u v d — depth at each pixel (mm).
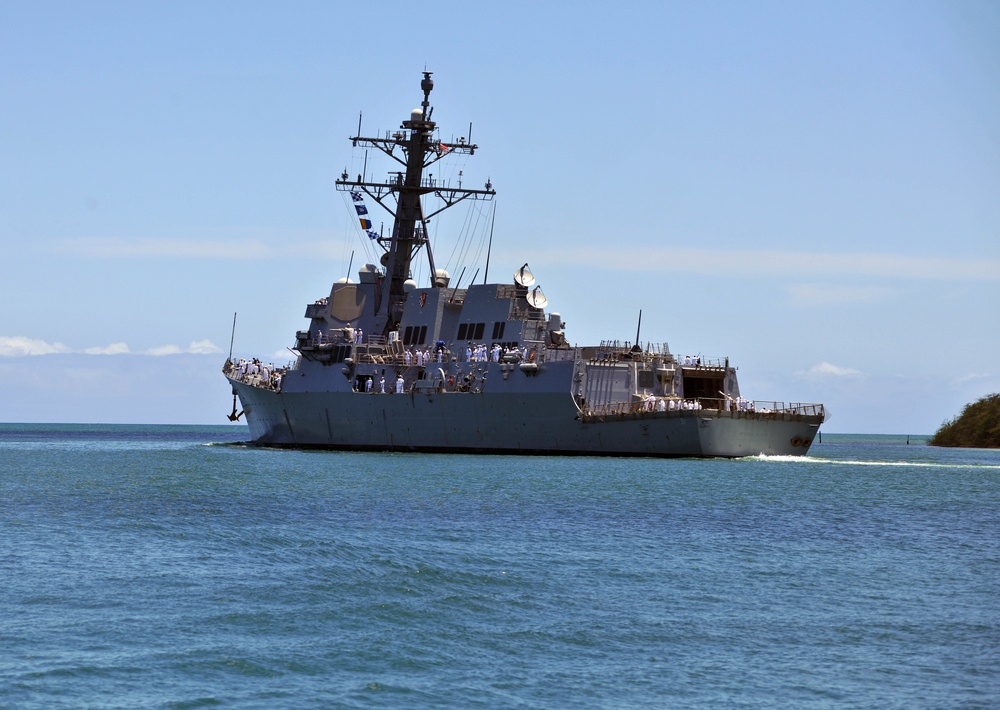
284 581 46781
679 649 38250
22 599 43438
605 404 105188
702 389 112000
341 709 32062
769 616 42469
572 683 34688
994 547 57750
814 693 34094
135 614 41344
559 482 84625
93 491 80875
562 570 49938
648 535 60000
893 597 45625
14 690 32938
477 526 62375
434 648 37812
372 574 48125
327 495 77188
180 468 103188
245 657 36375
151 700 32406
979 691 34312
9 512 67750
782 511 70688
